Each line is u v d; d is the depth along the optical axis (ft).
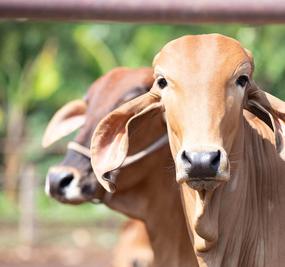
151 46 74.84
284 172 23.20
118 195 31.60
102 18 18.75
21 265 61.05
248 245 22.71
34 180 70.49
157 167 30.86
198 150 19.53
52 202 76.64
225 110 20.51
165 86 21.21
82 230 72.90
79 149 31.91
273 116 21.66
